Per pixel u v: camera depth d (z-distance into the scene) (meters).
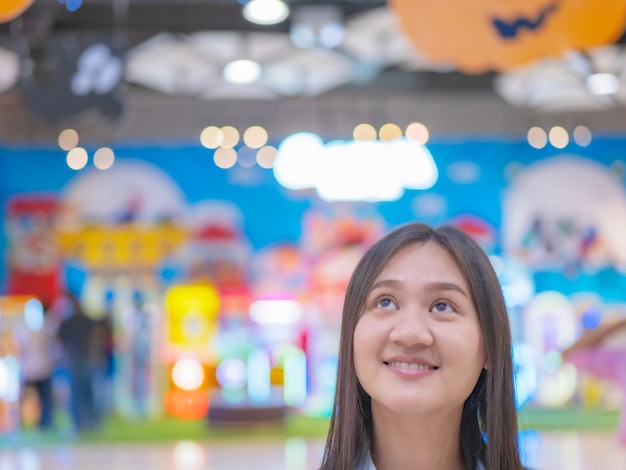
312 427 11.21
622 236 12.73
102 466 8.20
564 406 11.97
